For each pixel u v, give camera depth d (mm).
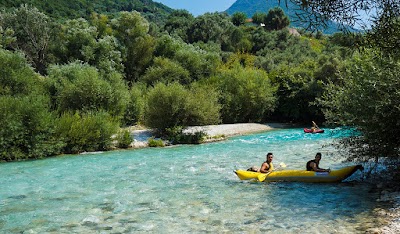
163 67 48875
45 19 59094
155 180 13398
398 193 9875
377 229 7230
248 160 17422
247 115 40219
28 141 20203
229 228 7855
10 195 11547
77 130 22188
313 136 27875
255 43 84188
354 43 5969
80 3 132375
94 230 8047
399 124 9445
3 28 56406
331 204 9398
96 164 17656
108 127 23453
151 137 26922
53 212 9562
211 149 22203
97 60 48438
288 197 10367
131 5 171000
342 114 10938
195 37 89438
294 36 83688
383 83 9477
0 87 27516
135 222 8531
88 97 28828
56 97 30312
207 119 29547
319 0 4543
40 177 14578
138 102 34438
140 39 53969
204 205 9852
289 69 43562
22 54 33188
